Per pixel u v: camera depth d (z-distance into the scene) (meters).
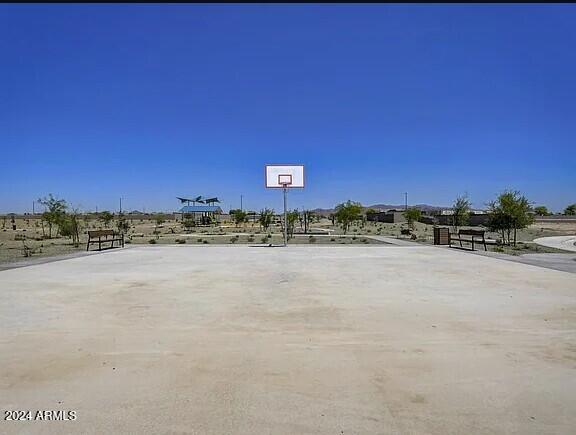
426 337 6.23
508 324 6.95
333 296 9.25
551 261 16.22
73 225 29.83
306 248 23.34
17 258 17.64
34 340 6.07
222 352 5.57
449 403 4.12
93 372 4.88
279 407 4.04
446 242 25.34
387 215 85.12
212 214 81.69
